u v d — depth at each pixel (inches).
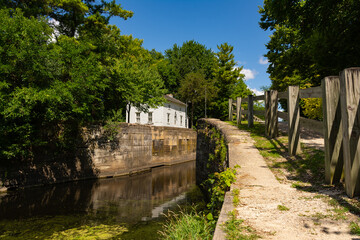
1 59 376.8
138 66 794.2
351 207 120.1
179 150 1115.9
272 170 203.3
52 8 635.5
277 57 531.8
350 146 135.9
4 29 369.1
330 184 161.3
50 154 521.3
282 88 807.7
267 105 351.3
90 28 702.5
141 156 818.8
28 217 308.2
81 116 552.7
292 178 182.9
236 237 91.4
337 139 161.5
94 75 507.8
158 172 801.6
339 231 96.1
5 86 362.9
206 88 1611.7
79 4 617.9
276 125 329.7
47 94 393.1
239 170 201.9
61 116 466.9
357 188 135.0
